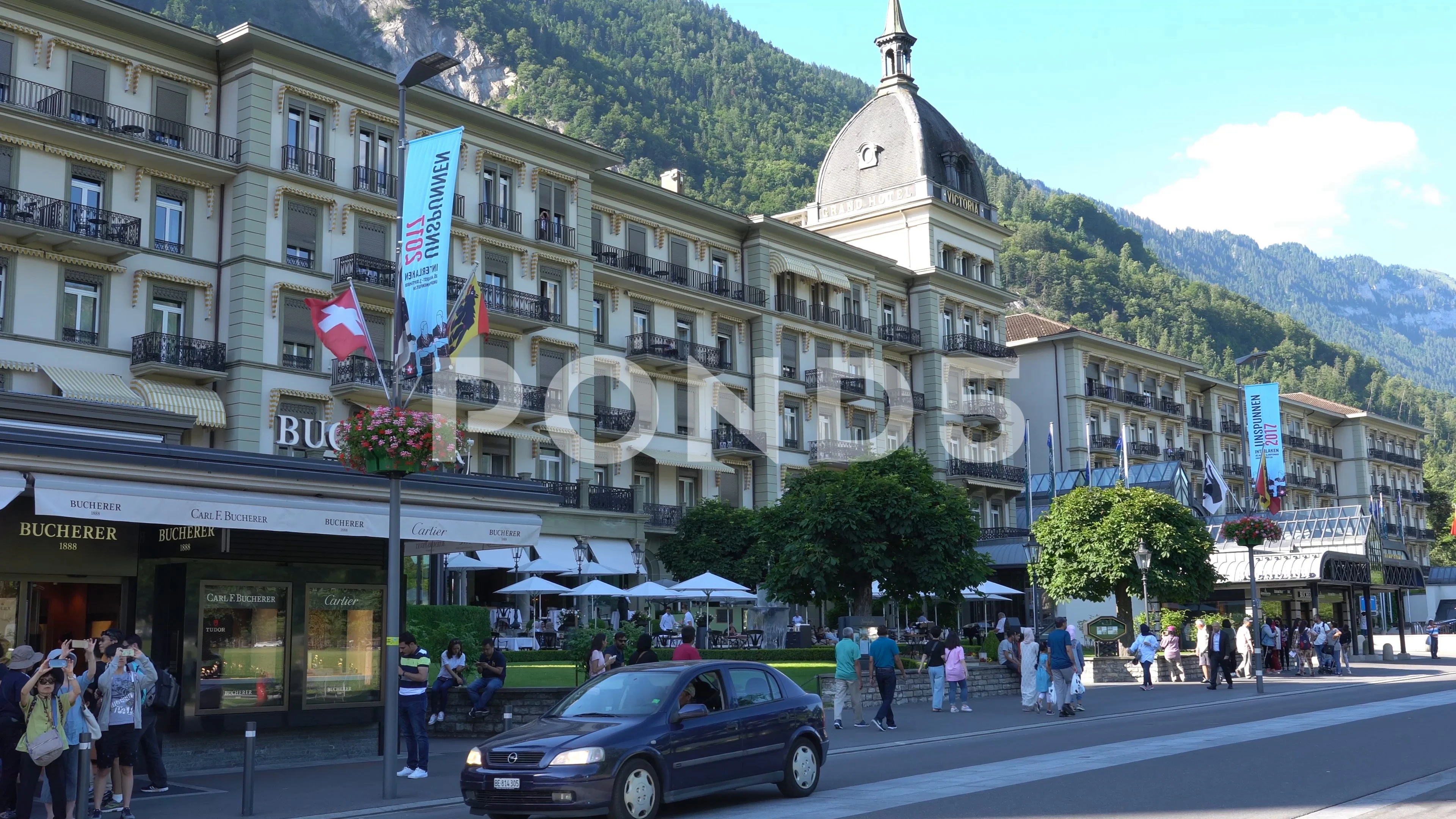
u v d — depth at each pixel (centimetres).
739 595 4434
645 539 5466
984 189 7575
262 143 4097
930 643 3178
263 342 4056
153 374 3847
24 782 1267
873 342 6694
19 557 1761
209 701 1812
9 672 1321
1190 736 2114
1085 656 4391
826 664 3681
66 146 3734
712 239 5997
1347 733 2116
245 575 1872
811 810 1367
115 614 1995
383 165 4500
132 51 3928
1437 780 1484
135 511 1570
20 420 1934
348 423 1652
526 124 4894
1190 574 4666
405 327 2036
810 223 7475
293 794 1612
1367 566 5822
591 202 5256
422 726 1803
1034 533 4972
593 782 1268
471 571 4953
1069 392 8081
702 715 1384
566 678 3167
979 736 2314
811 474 4256
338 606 1984
